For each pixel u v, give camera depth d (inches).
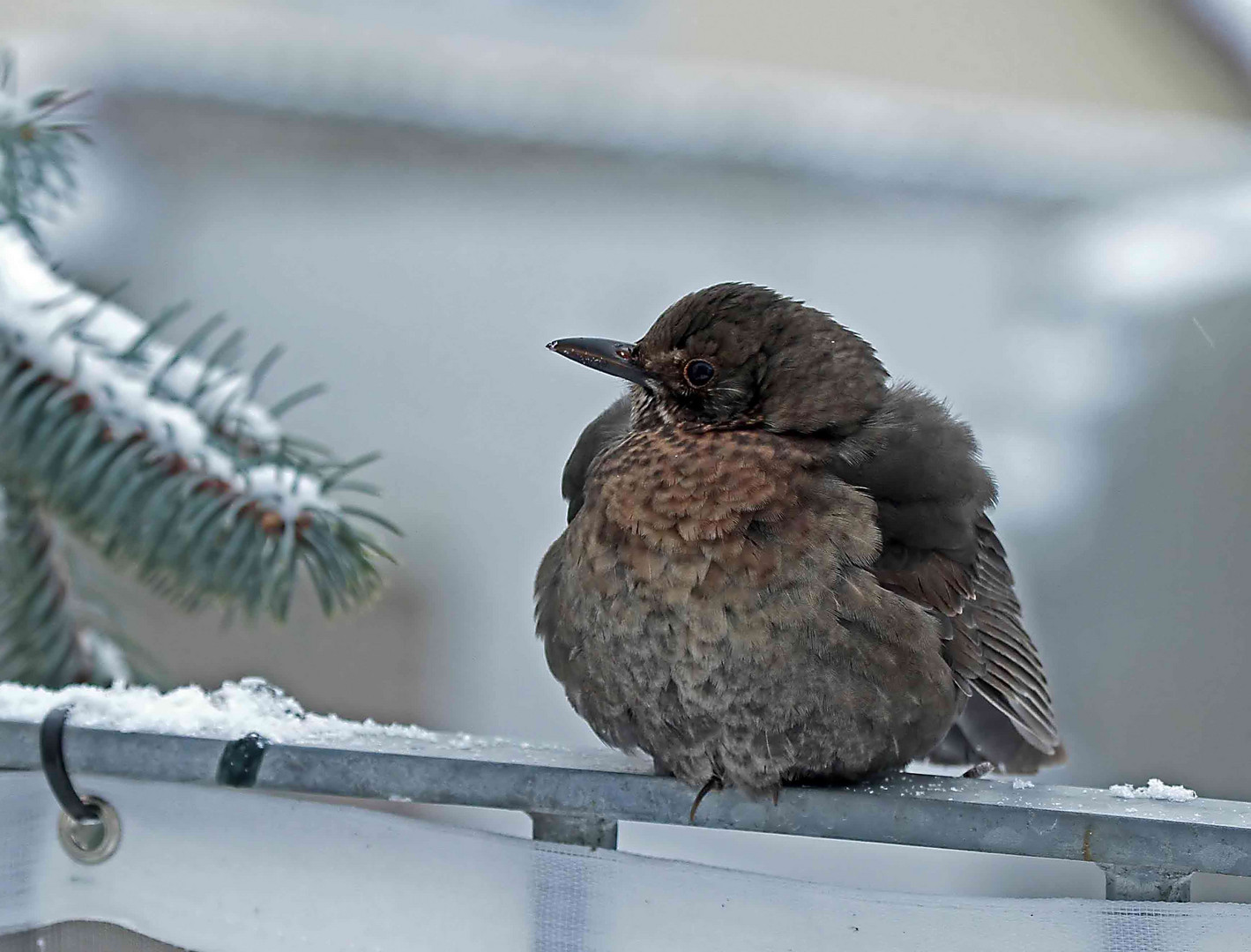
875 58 611.5
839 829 149.1
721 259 536.4
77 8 514.3
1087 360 504.1
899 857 383.9
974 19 625.3
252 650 459.2
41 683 205.9
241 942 142.9
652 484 179.5
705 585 174.6
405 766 142.6
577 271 532.4
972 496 199.2
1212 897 317.1
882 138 550.6
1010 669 205.5
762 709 175.0
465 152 528.1
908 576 185.2
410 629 485.4
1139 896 137.6
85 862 144.3
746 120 544.7
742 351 196.7
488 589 496.4
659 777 149.6
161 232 502.3
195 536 190.1
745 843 382.6
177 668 450.0
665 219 539.2
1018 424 504.7
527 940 141.2
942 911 136.9
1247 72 621.0
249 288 512.1
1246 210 513.3
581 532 184.4
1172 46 629.9
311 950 141.9
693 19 595.2
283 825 143.6
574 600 183.2
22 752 141.0
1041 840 139.7
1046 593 470.3
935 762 229.1
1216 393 470.3
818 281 535.5
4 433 189.3
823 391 193.0
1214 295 484.4
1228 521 454.3
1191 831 134.0
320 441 505.0
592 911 141.0
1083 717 454.0
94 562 224.7
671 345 201.8
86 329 194.7
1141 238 520.1
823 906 138.6
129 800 144.7
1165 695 448.8
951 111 577.6
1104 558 470.0
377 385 513.0
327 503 195.3
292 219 518.6
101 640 212.4
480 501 503.5
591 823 150.0
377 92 518.6
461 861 142.6
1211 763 437.1
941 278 535.2
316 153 520.7
